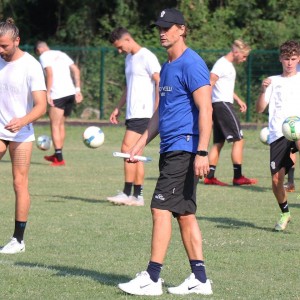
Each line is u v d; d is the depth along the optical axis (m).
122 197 31.19
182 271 20.17
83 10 86.38
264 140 40.72
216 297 17.52
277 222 26.97
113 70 77.75
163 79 17.61
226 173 42.50
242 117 74.81
